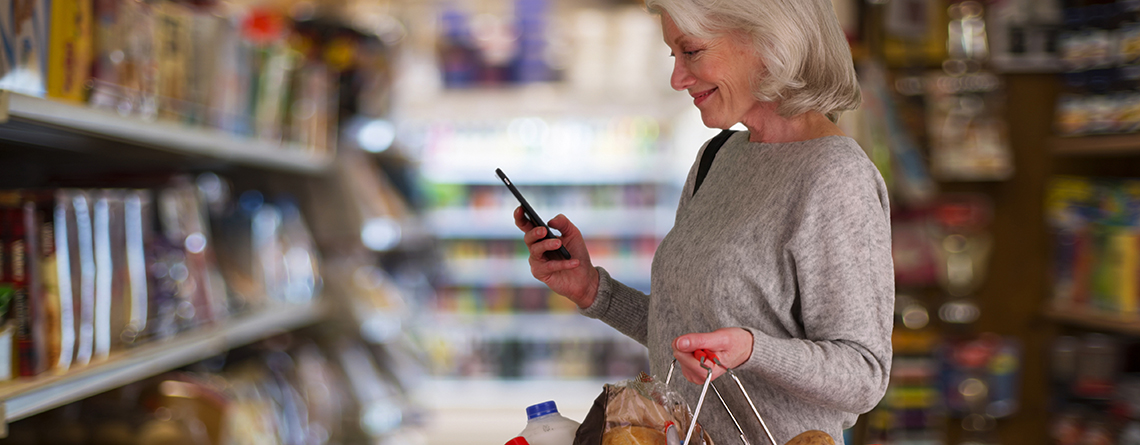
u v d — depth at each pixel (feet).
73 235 5.68
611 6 18.16
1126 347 9.07
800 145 4.01
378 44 12.01
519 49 19.13
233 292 8.89
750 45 4.00
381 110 12.12
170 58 7.14
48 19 5.34
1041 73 9.85
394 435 13.10
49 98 5.19
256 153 8.79
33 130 5.98
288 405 9.66
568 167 20.20
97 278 5.96
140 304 6.51
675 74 4.20
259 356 10.09
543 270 4.59
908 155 9.22
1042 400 9.81
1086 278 8.96
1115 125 8.58
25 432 6.81
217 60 8.01
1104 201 8.74
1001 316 9.92
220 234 9.37
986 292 9.95
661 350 4.35
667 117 19.71
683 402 3.52
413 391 13.35
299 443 9.72
